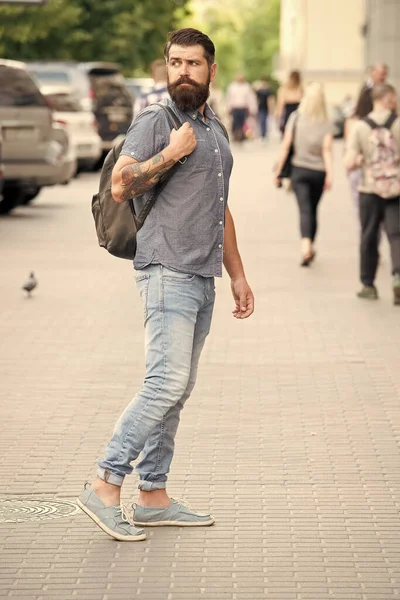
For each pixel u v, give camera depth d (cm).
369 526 976
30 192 3684
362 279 2077
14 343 1694
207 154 928
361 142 2019
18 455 1167
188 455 1170
